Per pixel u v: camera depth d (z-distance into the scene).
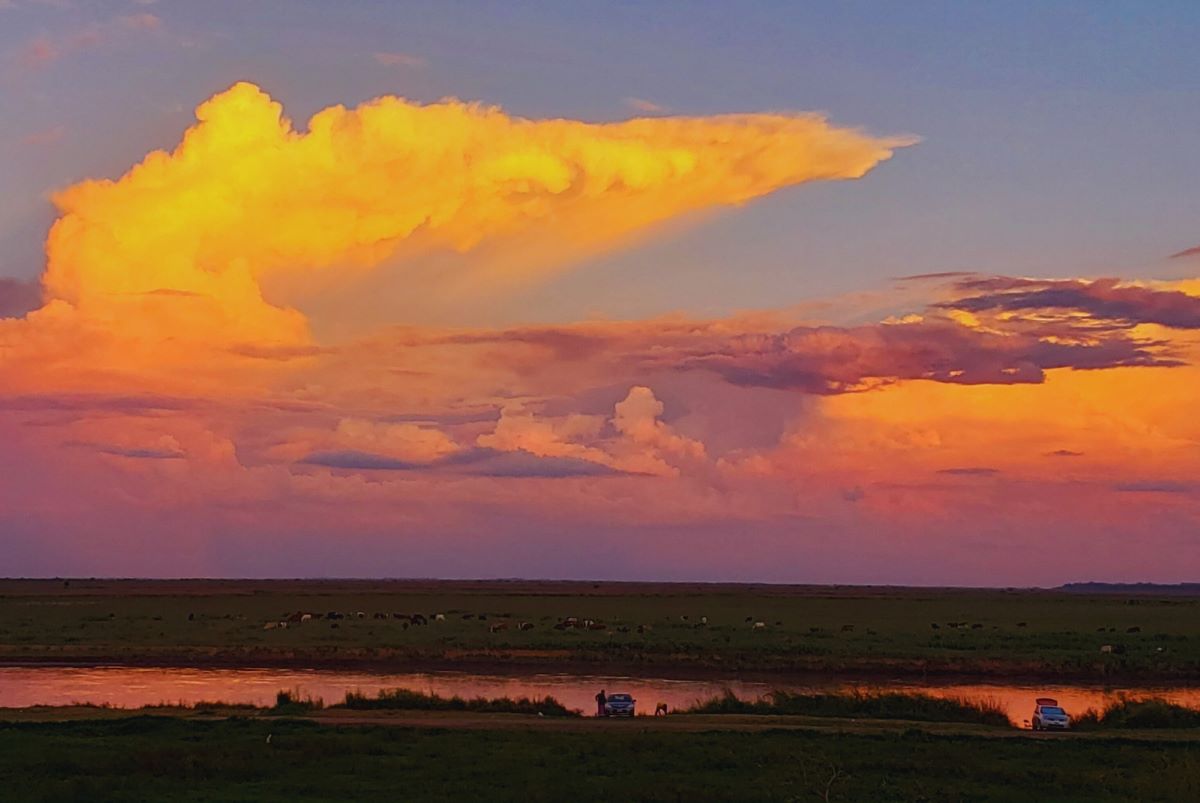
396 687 72.50
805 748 39.84
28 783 31.89
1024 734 47.81
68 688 71.19
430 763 35.94
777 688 74.25
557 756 37.41
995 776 35.84
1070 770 37.25
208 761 34.91
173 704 61.31
